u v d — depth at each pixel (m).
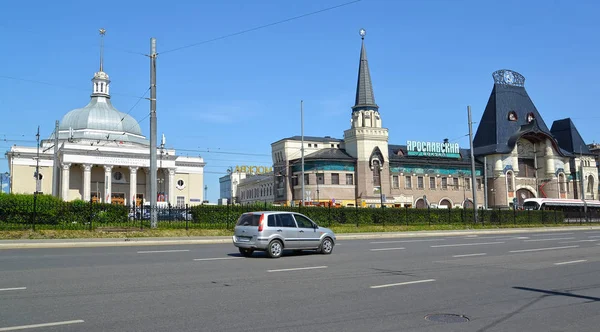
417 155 80.00
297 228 20.64
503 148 85.44
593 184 97.75
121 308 9.71
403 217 48.19
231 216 37.78
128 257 19.33
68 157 75.81
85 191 76.75
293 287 12.47
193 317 9.09
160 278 13.62
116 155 79.44
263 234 19.58
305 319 9.09
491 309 10.20
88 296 10.84
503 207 79.62
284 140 79.69
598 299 11.37
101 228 31.42
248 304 10.32
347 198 71.62
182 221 36.38
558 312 9.98
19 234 27.06
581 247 26.14
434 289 12.45
